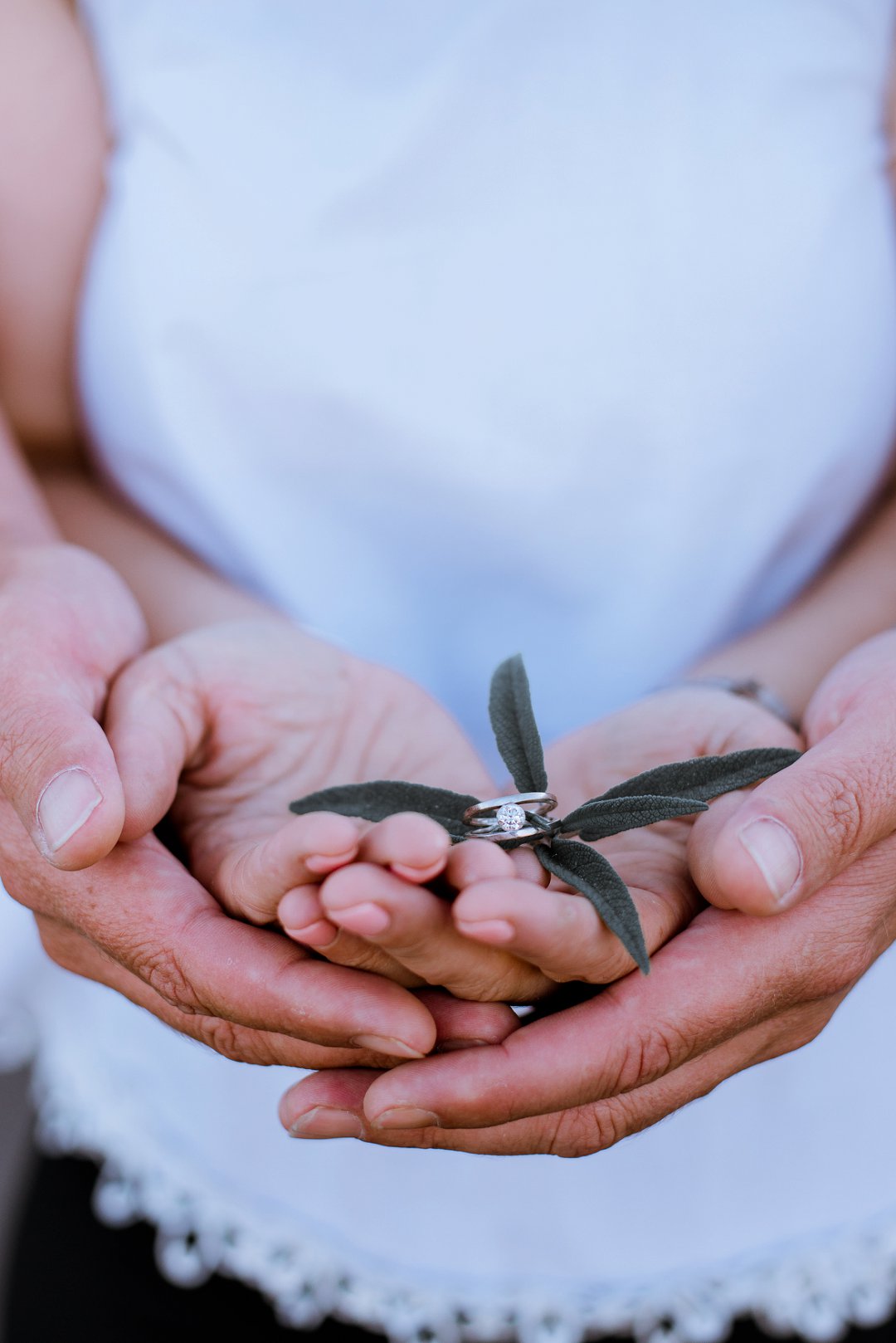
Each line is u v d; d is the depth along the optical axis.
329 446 0.59
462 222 0.57
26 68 0.58
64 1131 0.59
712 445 0.58
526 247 0.57
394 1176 0.56
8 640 0.48
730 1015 0.44
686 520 0.59
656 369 0.58
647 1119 0.47
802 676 0.56
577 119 0.56
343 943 0.42
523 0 0.54
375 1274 0.57
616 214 0.56
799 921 0.45
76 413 0.63
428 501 0.59
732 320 0.57
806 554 0.62
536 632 0.62
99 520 0.62
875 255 0.59
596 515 0.59
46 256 0.60
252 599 0.59
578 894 0.45
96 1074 0.59
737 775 0.45
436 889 0.42
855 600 0.58
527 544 0.60
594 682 0.62
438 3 0.55
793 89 0.56
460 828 0.45
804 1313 0.57
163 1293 0.58
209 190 0.57
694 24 0.55
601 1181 0.56
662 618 0.61
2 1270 0.75
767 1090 0.55
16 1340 0.58
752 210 0.57
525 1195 0.56
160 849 0.47
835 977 0.46
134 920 0.45
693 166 0.56
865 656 0.50
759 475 0.59
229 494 0.60
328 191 0.56
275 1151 0.57
